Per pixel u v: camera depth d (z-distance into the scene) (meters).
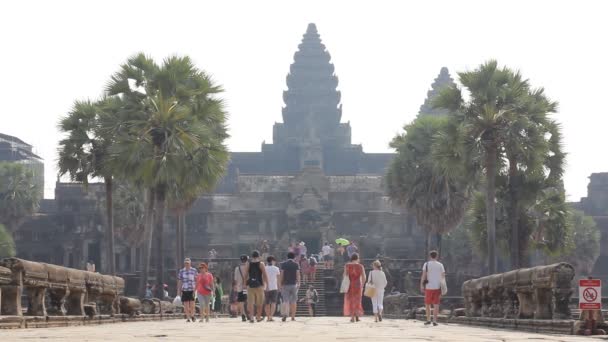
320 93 197.38
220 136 59.03
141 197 93.19
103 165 59.28
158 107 53.91
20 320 26.22
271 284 37.56
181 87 55.12
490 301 35.66
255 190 133.62
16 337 19.97
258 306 35.97
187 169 53.88
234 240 132.00
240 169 181.88
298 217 131.50
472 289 37.44
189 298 39.88
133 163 53.03
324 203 132.38
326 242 120.31
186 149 53.41
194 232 131.62
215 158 54.41
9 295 26.66
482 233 59.69
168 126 53.66
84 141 60.62
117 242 122.44
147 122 53.94
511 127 53.06
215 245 130.50
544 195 57.72
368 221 132.75
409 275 85.38
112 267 61.09
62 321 29.92
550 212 59.06
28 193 115.38
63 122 61.00
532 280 28.00
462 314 41.22
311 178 133.50
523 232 59.44
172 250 128.25
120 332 23.30
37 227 126.56
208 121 56.34
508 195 57.75
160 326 30.12
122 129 54.84
